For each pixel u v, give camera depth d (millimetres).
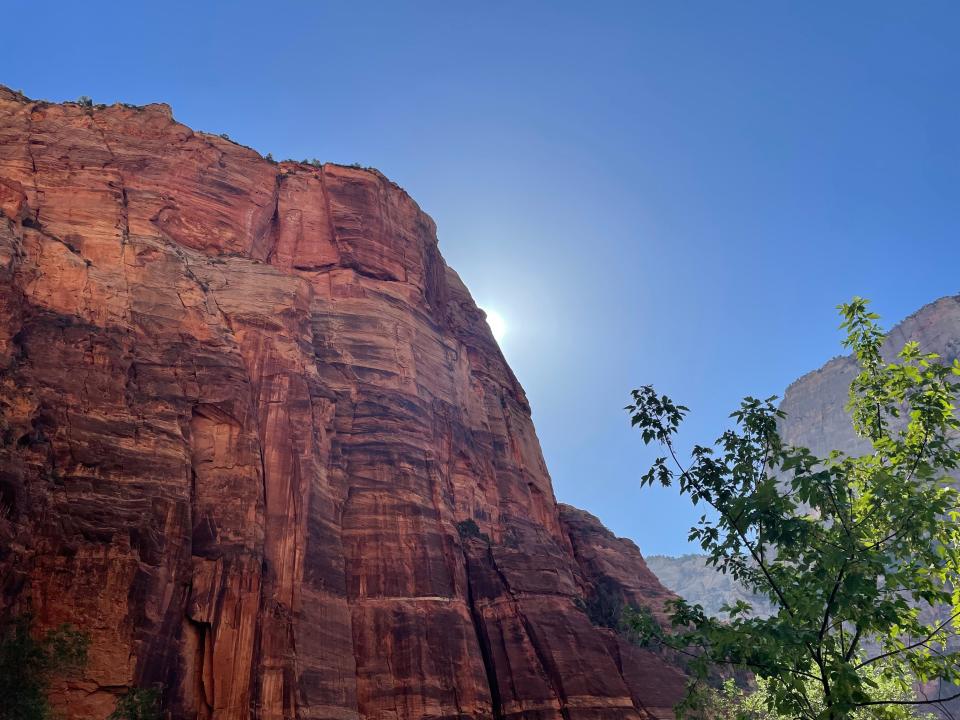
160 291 45469
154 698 31125
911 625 17359
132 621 32469
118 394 38938
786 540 16828
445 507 54031
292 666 37000
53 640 29375
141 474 36781
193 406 41875
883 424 19844
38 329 39156
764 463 18359
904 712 18328
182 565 36000
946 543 18297
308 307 53969
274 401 46219
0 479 32094
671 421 18766
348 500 49906
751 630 16359
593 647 52188
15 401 35281
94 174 51094
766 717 33344
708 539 17891
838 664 15469
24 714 27141
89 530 33719
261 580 38219
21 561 31453
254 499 40531
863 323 20469
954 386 18453
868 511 17750
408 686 43281
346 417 53969
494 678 49031
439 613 47500
